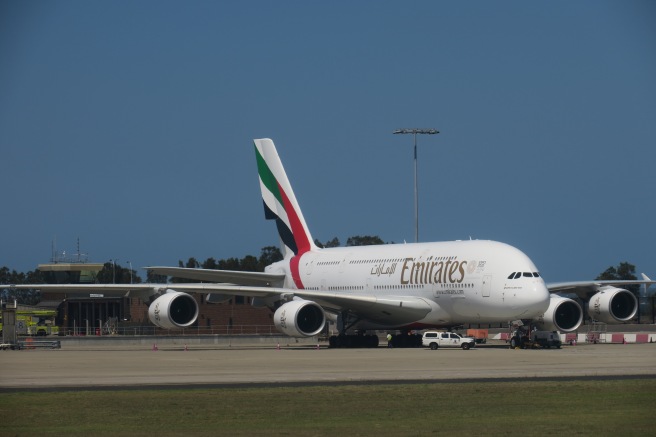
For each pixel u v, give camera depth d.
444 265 89.31
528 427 36.25
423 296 91.19
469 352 80.69
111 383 52.66
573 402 42.94
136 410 41.41
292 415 39.72
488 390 47.50
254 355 80.31
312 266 106.19
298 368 62.72
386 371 59.25
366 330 99.31
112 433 35.75
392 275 95.25
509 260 84.44
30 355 84.38
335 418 38.81
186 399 44.91
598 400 43.50
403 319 92.94
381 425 36.94
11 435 35.44
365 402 43.31
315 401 43.78
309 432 35.47
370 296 91.56
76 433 35.75
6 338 102.38
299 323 91.81
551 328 88.00
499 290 83.50
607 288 93.06
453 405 42.22
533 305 81.62
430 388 48.50
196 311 90.50
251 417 39.28
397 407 41.66
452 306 88.31
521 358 70.88
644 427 36.12
